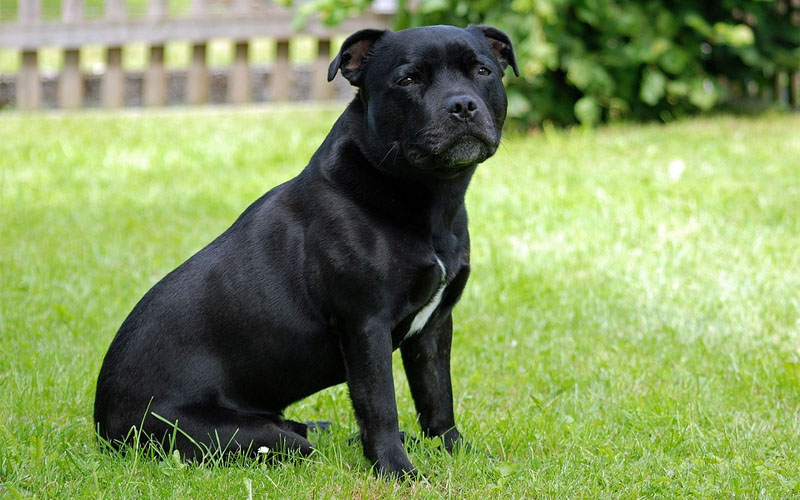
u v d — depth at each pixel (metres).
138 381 4.59
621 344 6.61
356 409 4.47
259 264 4.61
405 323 4.60
